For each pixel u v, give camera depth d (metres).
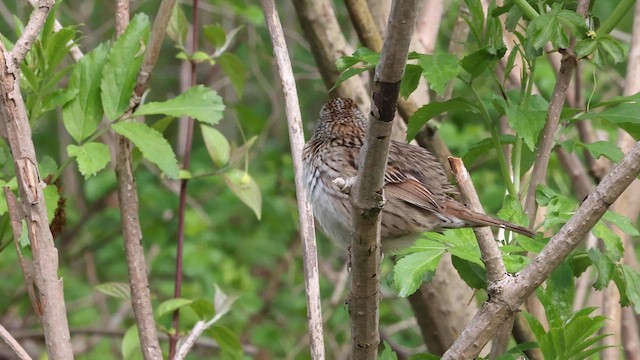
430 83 7.90
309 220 8.56
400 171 9.75
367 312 7.09
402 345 18.23
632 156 6.52
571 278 8.03
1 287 18.89
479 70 8.58
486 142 9.15
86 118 8.89
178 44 11.03
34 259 7.07
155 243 18.86
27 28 7.16
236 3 18.14
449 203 9.66
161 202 19.34
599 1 18.31
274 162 20.16
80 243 19.98
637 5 11.02
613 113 8.69
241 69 11.37
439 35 16.61
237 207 19.94
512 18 8.38
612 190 6.55
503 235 8.45
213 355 18.25
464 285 11.21
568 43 7.98
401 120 11.52
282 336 18.52
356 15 10.51
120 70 8.91
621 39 16.55
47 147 20.56
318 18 11.20
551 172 15.27
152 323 9.09
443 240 8.15
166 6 9.05
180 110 9.08
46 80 8.66
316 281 8.35
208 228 19.42
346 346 18.03
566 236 6.68
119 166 9.10
